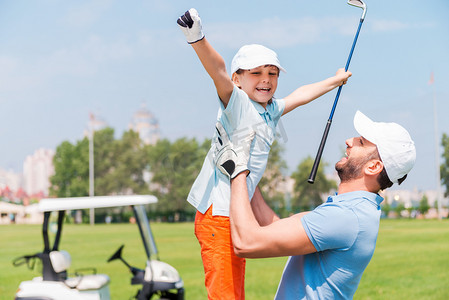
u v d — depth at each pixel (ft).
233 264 7.57
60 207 17.74
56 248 18.22
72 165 220.02
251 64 7.51
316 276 7.03
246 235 6.67
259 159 7.56
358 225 6.78
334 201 7.09
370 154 7.10
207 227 7.70
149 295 19.15
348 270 6.89
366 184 7.18
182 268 47.14
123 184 209.15
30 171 275.39
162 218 196.24
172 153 201.77
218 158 7.04
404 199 163.43
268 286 35.94
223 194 7.60
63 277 17.22
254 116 7.36
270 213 8.07
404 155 6.95
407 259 51.21
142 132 242.17
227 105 7.04
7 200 251.39
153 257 19.66
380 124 7.23
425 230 94.63
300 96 8.77
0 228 143.95
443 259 49.96
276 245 6.67
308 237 6.71
